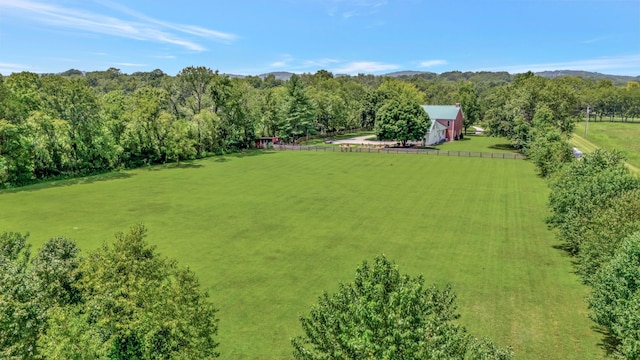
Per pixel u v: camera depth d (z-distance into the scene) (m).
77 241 26.06
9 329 9.66
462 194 38.72
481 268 21.91
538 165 47.81
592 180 23.23
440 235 27.20
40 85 54.12
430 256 23.61
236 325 16.56
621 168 24.59
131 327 10.48
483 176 47.59
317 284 20.16
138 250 12.98
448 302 10.29
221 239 26.59
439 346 8.06
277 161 60.91
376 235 27.30
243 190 41.09
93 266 12.36
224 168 54.88
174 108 71.38
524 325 16.44
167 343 10.99
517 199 36.59
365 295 8.65
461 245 25.31
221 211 33.28
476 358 8.77
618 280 13.39
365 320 8.12
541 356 14.44
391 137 75.69
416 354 7.59
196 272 21.47
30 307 10.44
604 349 14.75
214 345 12.12
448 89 180.00
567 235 22.38
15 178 44.09
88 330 10.15
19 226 29.19
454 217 31.23
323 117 101.12
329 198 37.56
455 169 52.62
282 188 41.97
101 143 52.03
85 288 12.18
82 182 45.75
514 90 75.06
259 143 77.56
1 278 10.79
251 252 24.36
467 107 106.69
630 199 18.50
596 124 137.00
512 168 52.94
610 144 73.12
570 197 23.33
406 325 7.91
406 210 33.31
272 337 15.73
